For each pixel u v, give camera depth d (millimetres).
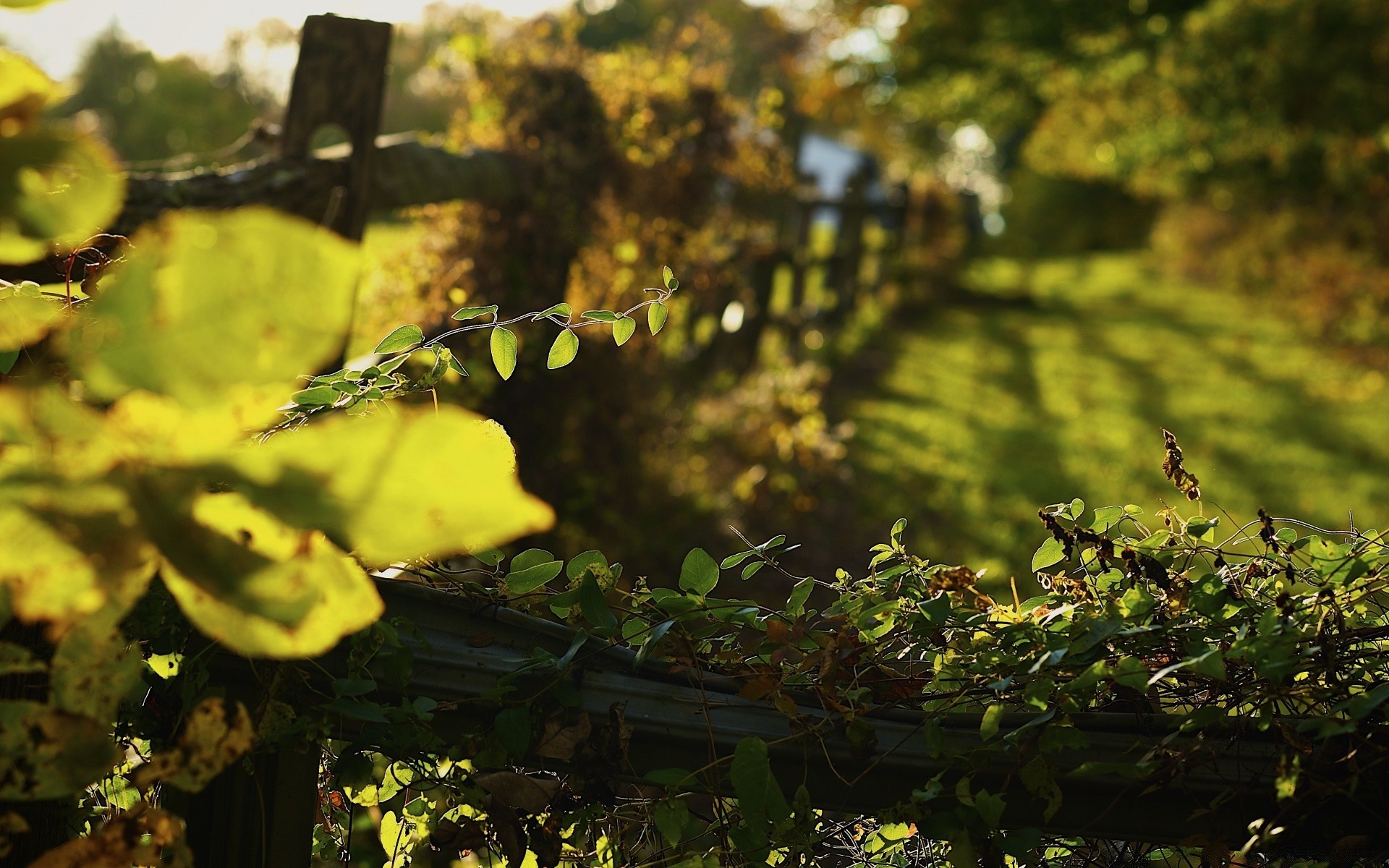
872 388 9484
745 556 1874
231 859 1789
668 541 4477
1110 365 11727
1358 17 10844
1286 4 11148
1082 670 1794
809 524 5203
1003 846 1776
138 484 870
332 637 1000
